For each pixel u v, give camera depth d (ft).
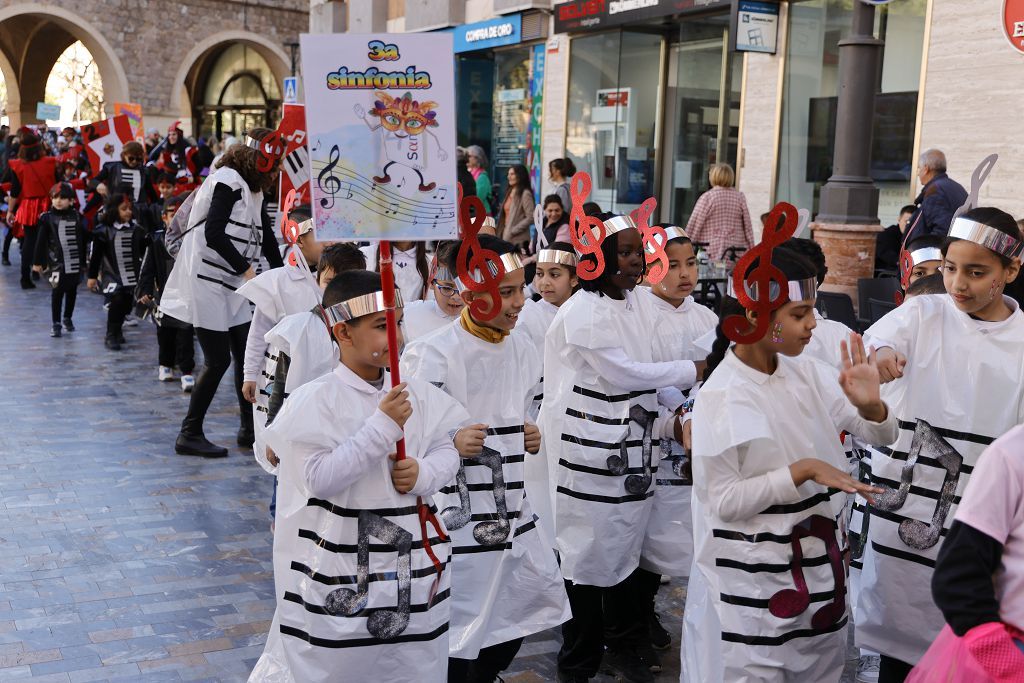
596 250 14.17
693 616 10.56
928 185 28.40
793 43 40.91
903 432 11.73
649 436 14.60
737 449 10.06
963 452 11.51
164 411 28.60
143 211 45.60
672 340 15.17
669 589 17.60
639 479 14.39
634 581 14.88
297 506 9.95
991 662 7.55
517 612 12.73
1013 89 31.65
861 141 31.89
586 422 14.44
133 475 22.70
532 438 12.87
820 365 10.66
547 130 56.85
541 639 15.61
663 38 49.39
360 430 9.63
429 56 9.96
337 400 9.92
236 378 25.20
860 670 14.16
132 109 63.82
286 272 19.45
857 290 31.17
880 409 10.02
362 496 9.85
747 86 43.21
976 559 7.68
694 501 10.51
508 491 12.62
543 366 14.92
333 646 9.78
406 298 20.07
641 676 14.29
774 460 10.03
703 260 34.91
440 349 12.31
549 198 35.29
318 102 9.84
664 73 49.60
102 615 15.65
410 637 9.99
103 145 52.75
